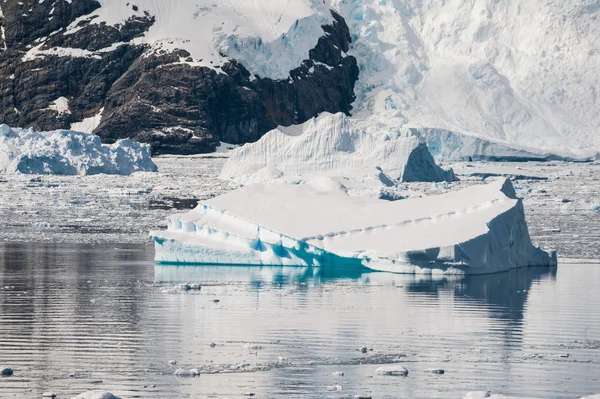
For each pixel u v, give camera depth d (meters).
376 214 127.50
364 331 85.69
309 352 78.12
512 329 87.12
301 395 66.81
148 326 86.69
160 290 105.69
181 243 128.25
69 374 71.25
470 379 71.06
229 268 124.12
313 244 123.94
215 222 130.25
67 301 98.56
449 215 124.88
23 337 82.19
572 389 68.94
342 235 124.69
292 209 130.25
